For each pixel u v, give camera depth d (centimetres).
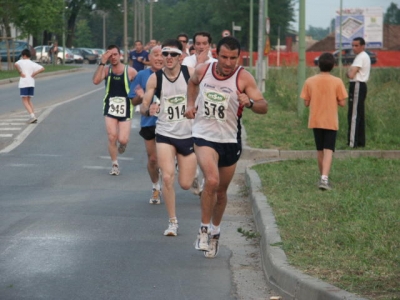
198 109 1157
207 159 1144
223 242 1313
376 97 2881
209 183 1141
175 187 1841
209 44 1792
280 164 2038
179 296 1007
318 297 919
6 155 2250
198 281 1079
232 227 1430
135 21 14425
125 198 1689
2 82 5756
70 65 9962
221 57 1116
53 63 9556
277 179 1778
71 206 1580
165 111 1343
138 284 1058
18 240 1284
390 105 2808
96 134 2750
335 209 1423
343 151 2239
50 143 2511
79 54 11719
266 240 1182
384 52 10531
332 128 1675
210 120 1146
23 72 3014
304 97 1716
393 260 1061
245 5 13000
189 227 1422
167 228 1411
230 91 1134
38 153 2306
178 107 1337
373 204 1462
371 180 1780
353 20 11362
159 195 1636
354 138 2305
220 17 13275
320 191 1631
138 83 1566
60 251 1223
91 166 2108
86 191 1759
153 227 1414
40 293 1005
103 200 1656
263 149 2266
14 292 1007
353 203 1477
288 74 4669
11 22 7394
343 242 1169
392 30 14488
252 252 1248
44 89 5131
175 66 1334
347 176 1830
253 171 1908
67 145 2481
